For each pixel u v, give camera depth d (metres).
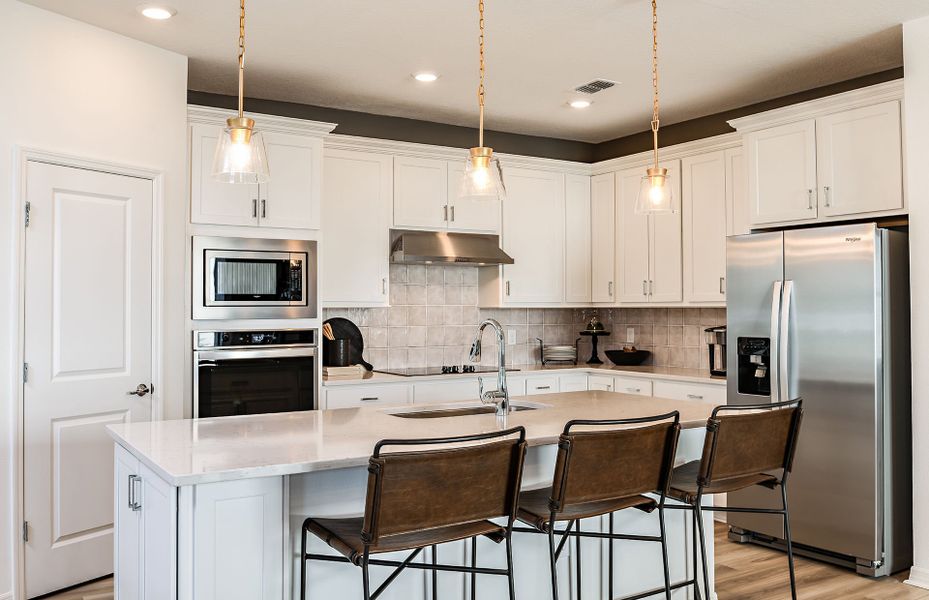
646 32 3.76
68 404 3.53
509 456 2.24
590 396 3.75
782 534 4.03
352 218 4.96
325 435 2.61
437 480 2.09
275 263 4.46
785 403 2.88
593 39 3.86
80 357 3.58
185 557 2.05
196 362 4.16
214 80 4.54
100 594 3.47
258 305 4.40
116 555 2.69
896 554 3.76
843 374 3.76
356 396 4.75
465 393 5.15
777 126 4.32
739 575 3.71
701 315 5.54
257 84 4.61
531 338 6.10
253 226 4.39
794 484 3.97
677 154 5.27
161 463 2.13
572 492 2.39
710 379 4.71
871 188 3.88
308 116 5.07
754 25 3.67
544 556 2.91
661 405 3.41
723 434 2.72
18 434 3.33
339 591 2.45
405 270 5.54
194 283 4.19
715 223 4.99
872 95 3.87
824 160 4.09
